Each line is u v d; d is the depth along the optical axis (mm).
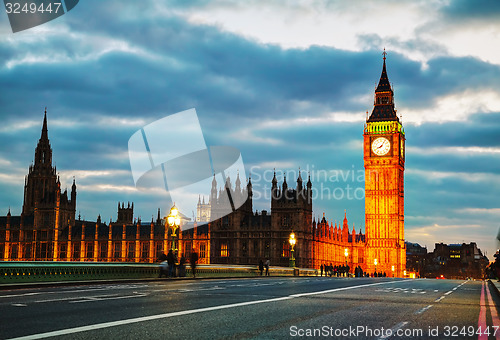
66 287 36719
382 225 195875
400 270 195500
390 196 196750
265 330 17188
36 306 22094
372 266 194500
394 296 32438
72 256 192500
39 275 40750
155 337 15391
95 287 36531
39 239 199250
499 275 53438
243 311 22047
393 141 198500
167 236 175250
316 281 54312
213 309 22484
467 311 24703
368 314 22172
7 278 37938
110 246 185375
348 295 32250
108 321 18141
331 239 179625
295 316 20828
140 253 180625
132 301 25078
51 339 14664
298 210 155000
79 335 15359
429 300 30266
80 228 197375
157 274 57250
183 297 28203
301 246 153750
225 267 70938
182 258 59844
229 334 16266
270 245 156750
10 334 15328
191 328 17188
